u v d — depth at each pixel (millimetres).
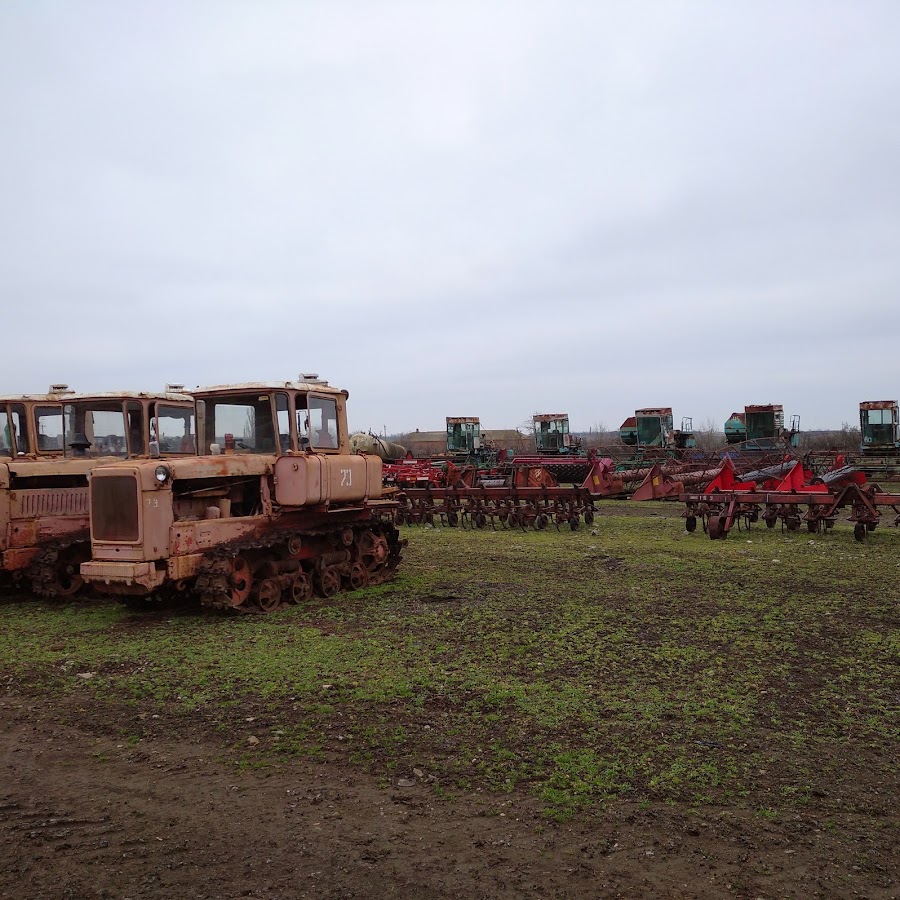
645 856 3727
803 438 57719
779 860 3670
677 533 16250
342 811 4223
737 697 5852
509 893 3449
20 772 4828
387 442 26391
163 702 6004
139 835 4012
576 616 8469
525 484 23312
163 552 8547
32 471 10336
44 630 8516
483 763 4770
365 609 9125
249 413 9844
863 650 6996
